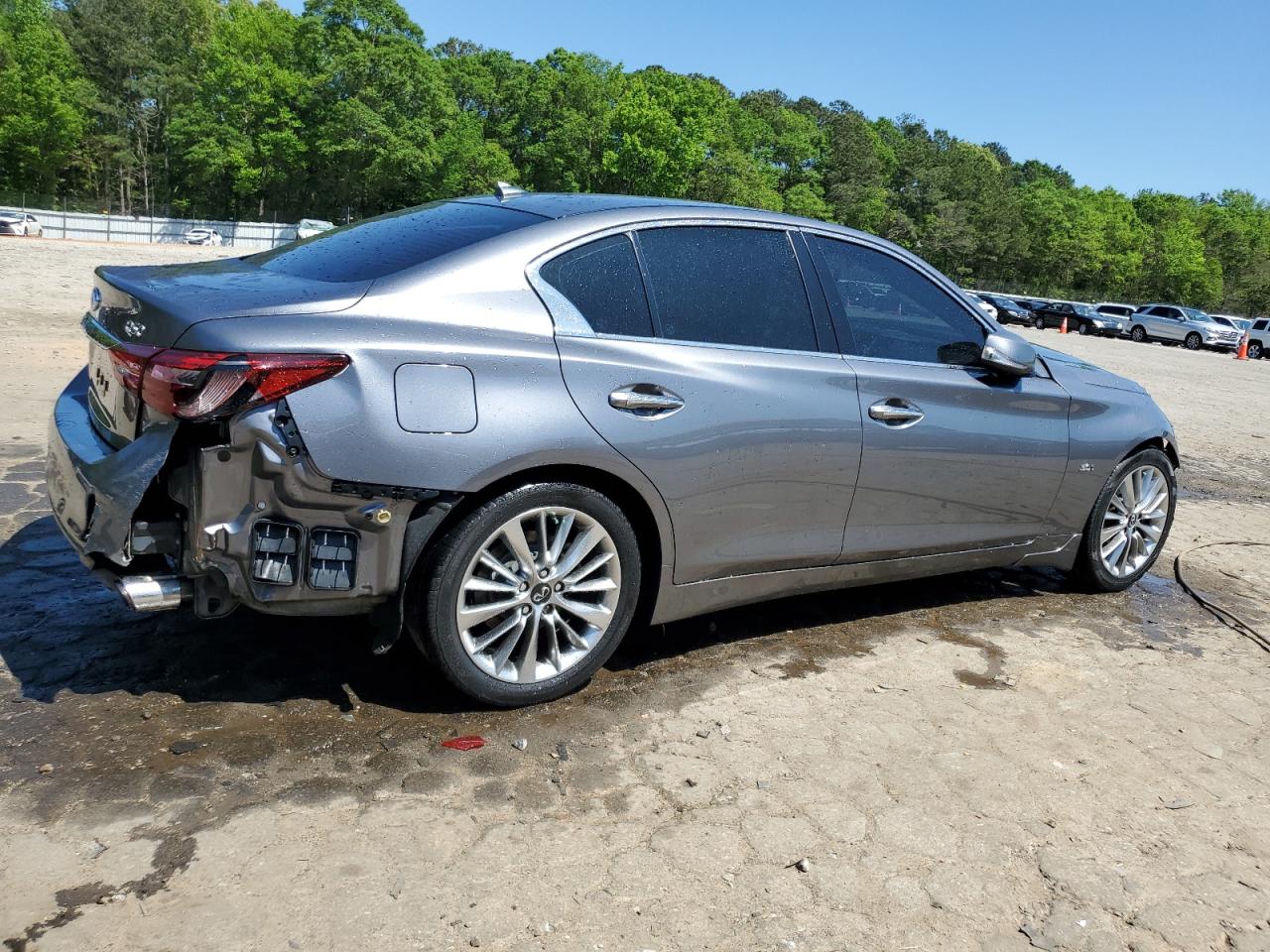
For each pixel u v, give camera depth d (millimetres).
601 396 2943
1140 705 3490
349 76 74875
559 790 2629
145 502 2668
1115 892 2393
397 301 2760
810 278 3586
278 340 2535
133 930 1991
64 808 2367
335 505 2607
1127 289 109125
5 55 74438
